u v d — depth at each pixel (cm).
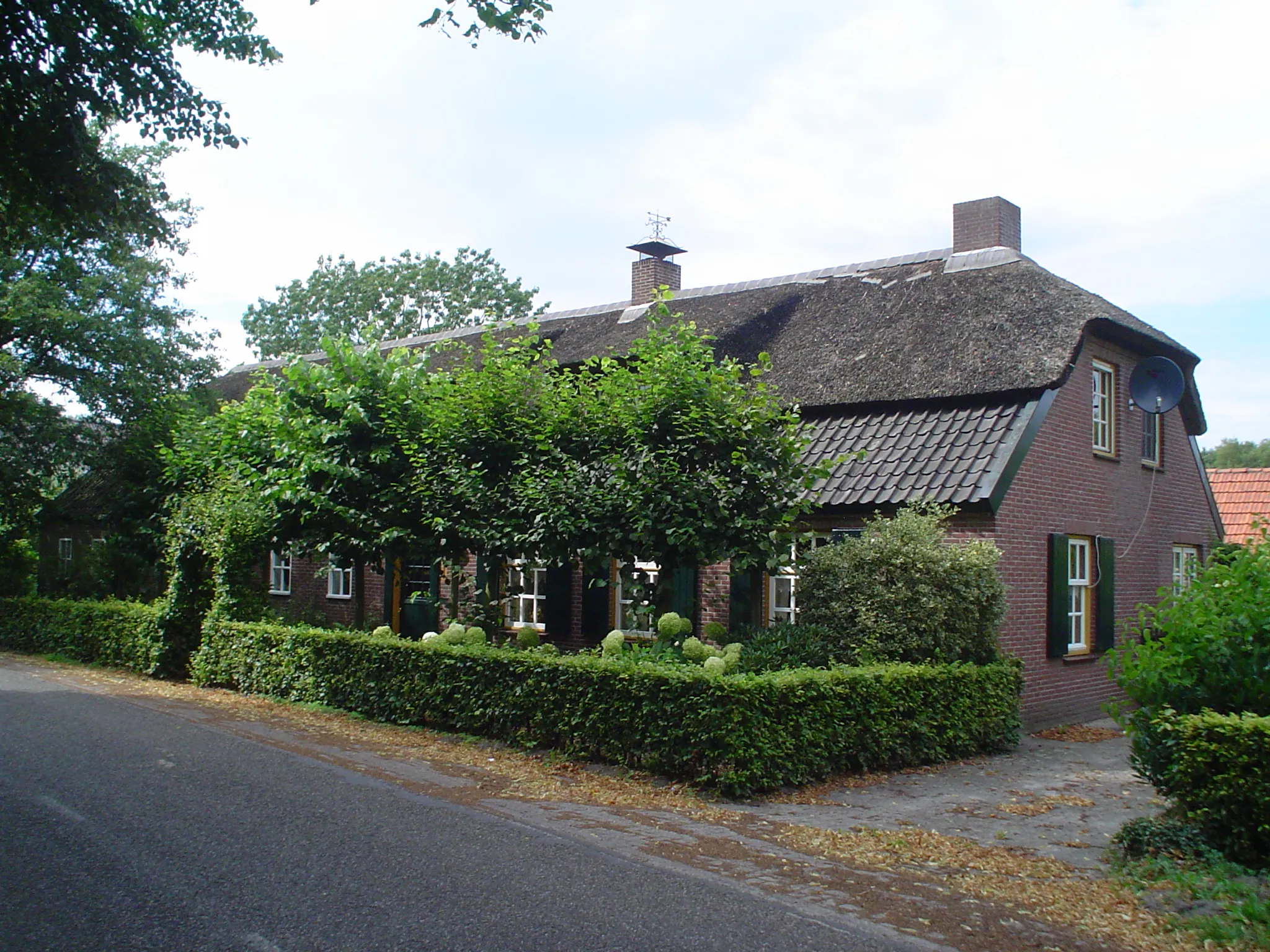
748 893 567
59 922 495
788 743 840
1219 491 2150
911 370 1319
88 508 2336
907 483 1193
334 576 1964
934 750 985
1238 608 674
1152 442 1596
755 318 1590
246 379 2608
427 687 1096
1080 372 1373
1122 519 1474
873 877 609
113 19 918
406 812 730
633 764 894
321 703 1236
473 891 554
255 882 561
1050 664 1270
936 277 1538
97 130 1241
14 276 1858
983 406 1248
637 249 2228
